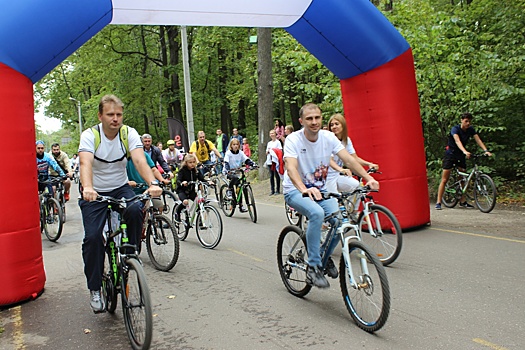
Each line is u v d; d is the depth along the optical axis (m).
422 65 10.42
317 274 4.32
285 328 4.01
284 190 4.65
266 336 3.87
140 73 29.12
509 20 10.48
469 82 10.08
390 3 13.20
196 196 7.77
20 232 4.96
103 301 4.40
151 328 3.42
